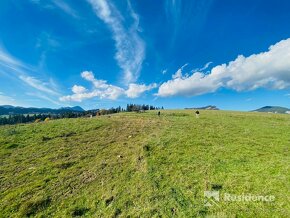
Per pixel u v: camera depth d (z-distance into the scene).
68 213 14.43
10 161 22.92
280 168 17.56
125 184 17.42
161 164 20.42
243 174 17.22
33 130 34.50
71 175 19.56
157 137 28.91
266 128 34.28
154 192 15.84
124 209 14.37
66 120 45.56
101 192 16.56
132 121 45.50
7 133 32.25
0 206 15.34
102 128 37.44
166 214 13.37
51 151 25.70
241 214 12.57
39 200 15.70
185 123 40.75
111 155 24.11
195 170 18.80
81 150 26.06
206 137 28.44
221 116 53.84
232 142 26.05
